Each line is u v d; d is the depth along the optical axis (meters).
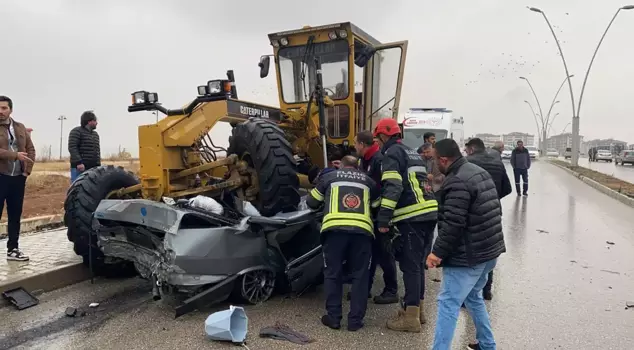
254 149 5.40
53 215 10.33
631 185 19.02
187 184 5.85
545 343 4.33
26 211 11.79
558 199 15.49
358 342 4.28
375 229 4.93
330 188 4.63
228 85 5.44
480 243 3.67
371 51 7.11
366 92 7.78
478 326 3.96
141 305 5.18
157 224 4.73
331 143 7.06
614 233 9.48
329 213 4.52
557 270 6.70
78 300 5.36
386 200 4.41
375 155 5.14
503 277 6.34
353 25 6.99
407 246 4.55
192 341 4.25
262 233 5.10
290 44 7.45
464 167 3.80
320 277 5.38
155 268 4.70
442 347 3.73
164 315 4.87
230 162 5.58
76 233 5.83
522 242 8.54
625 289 5.88
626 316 4.99
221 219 4.97
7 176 5.94
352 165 4.81
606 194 17.05
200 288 4.81
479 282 3.90
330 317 4.58
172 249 4.51
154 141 5.55
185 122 5.63
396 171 4.46
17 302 5.12
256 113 6.37
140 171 5.71
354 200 4.53
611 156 53.56
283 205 5.40
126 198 6.18
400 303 5.22
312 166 6.93
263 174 5.35
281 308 5.08
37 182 18.41
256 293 5.15
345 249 4.56
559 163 40.28
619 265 7.00
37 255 6.61
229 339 4.18
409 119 20.42
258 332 4.46
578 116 33.28
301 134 6.92
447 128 19.95
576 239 8.86
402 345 4.23
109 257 5.95
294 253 5.57
